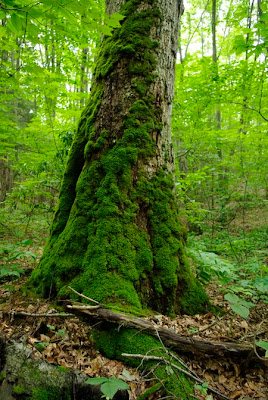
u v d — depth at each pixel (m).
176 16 3.46
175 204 3.20
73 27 5.81
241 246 5.59
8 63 4.65
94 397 1.58
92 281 2.52
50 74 5.55
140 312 2.34
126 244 2.69
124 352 2.00
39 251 5.23
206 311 2.86
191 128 7.42
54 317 2.38
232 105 7.52
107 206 2.79
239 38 3.99
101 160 2.99
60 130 6.21
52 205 6.89
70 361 1.95
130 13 3.22
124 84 3.09
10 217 8.40
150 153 3.04
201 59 6.52
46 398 1.52
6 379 1.57
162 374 1.84
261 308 3.25
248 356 2.05
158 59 3.20
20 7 1.63
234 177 8.00
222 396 1.81
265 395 1.90
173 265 2.83
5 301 2.81
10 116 6.61
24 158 6.80
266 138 6.93
